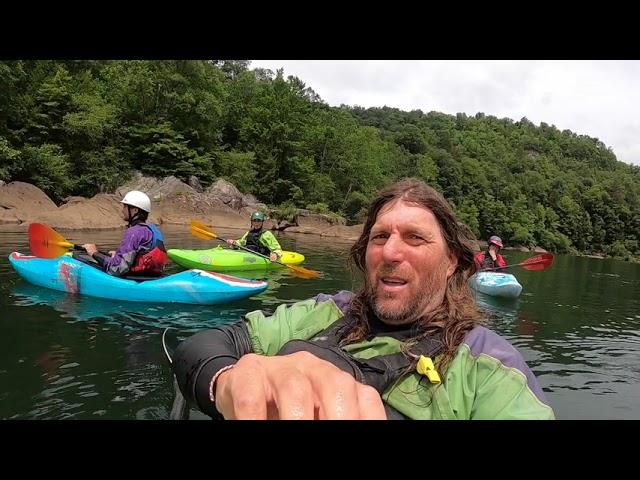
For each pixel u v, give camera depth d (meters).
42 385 2.97
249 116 34.06
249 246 9.20
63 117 21.20
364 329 1.38
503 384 1.16
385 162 46.31
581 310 7.20
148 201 5.74
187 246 11.48
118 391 2.91
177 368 1.19
